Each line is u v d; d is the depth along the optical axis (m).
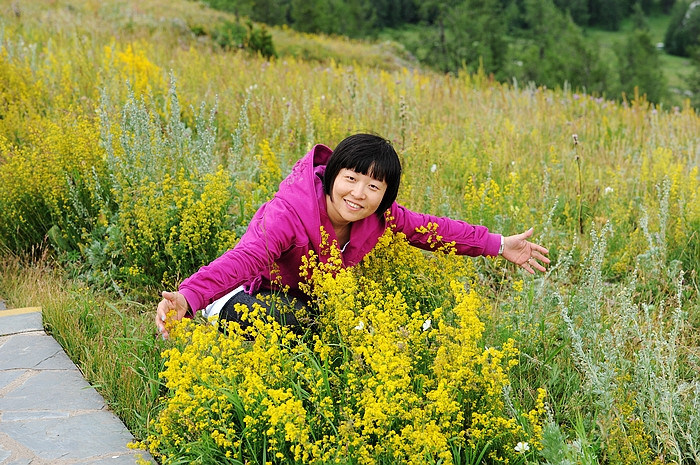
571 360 3.82
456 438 2.95
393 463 2.87
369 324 3.34
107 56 9.81
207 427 3.02
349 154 3.50
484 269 4.93
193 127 7.74
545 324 4.02
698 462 2.97
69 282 4.93
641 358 3.38
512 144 7.22
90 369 3.85
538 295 3.99
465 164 6.64
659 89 48.56
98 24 17.98
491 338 3.82
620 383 3.26
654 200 5.86
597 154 7.57
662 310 4.30
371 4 76.19
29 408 3.54
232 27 24.30
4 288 5.03
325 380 3.10
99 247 4.98
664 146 7.79
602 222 5.62
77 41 11.25
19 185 5.43
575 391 3.49
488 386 3.03
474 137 7.86
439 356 3.01
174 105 5.85
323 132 7.28
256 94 9.02
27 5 20.09
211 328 3.31
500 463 3.05
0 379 3.80
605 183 6.41
